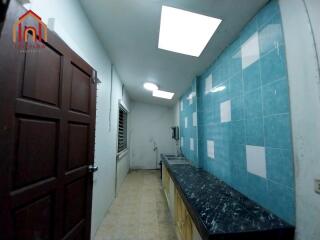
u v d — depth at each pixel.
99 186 2.43
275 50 1.24
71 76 1.35
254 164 1.49
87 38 1.93
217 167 2.28
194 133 3.17
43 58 1.03
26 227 0.90
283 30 1.18
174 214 2.43
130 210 3.00
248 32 1.58
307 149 1.00
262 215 1.25
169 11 1.64
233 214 1.27
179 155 4.47
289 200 1.12
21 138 0.87
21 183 0.87
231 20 1.57
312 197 0.96
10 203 0.79
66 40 1.41
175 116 5.77
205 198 1.58
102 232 2.35
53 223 1.11
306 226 1.00
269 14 1.31
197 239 1.33
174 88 4.00
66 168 1.27
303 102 1.03
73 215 1.37
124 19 1.86
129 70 3.44
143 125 6.29
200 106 2.99
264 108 1.36
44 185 1.03
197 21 1.73
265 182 1.35
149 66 3.03
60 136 1.18
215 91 2.36
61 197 1.20
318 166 0.93
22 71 0.87
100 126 2.44
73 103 1.38
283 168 1.17
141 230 2.41
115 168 3.57
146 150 6.25
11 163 0.80
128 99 5.50
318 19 0.94
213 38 1.86
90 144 1.69
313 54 0.96
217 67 2.30
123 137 4.99
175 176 2.37
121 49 2.60
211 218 1.21
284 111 1.16
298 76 1.06
